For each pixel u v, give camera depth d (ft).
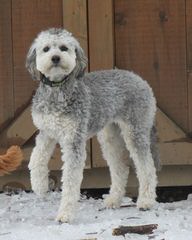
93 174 28.99
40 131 23.63
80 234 21.29
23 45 28.09
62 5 27.91
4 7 27.94
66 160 23.16
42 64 22.95
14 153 20.40
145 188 25.17
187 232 21.24
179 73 28.45
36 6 27.99
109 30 27.96
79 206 25.38
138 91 25.18
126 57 28.35
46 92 23.08
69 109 23.02
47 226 22.38
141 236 21.08
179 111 28.60
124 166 26.13
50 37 23.38
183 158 28.58
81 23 27.84
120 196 25.86
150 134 25.79
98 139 26.43
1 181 29.01
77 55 23.79
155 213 24.20
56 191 28.66
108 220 23.27
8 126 28.35
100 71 25.23
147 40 28.30
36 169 23.53
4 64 28.14
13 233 21.57
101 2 27.84
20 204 26.66
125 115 25.07
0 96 28.25
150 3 28.17
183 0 28.19
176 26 28.27
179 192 30.09
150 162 25.26
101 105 24.23
